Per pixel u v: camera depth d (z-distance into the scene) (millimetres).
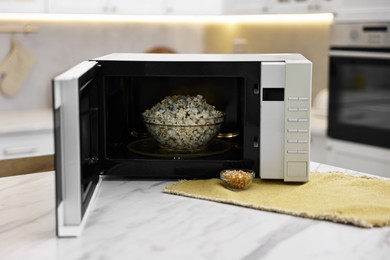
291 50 3691
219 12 3561
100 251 1006
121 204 1286
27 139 2906
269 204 1250
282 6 3271
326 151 3033
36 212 1245
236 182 1354
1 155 2834
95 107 1404
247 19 3955
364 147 2814
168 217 1192
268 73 1391
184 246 1026
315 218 1170
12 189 1439
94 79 1385
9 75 3324
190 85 1622
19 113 3279
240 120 1560
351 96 2865
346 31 2852
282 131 1412
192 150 1547
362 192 1340
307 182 1437
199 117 1482
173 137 1506
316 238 1063
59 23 3479
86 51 3611
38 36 3420
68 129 1095
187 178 1507
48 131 2967
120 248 1019
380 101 2719
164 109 1519
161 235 1084
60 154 1084
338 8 2908
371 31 2719
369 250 1005
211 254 986
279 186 1406
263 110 1407
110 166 1474
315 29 3508
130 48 3781
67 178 1106
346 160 2924
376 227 1123
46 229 1129
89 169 1285
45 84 3486
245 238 1065
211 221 1165
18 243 1049
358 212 1185
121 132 1609
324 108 3238
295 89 1385
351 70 2852
